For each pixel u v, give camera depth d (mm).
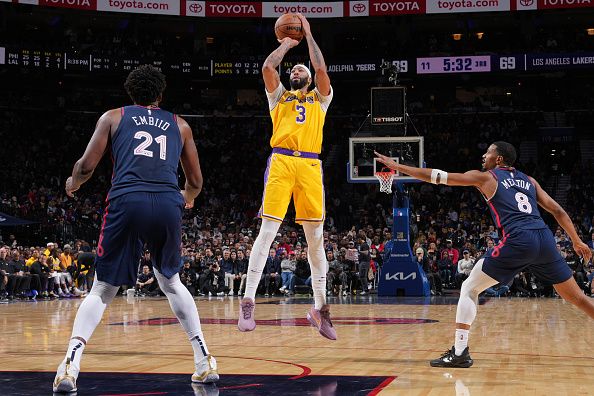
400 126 15820
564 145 30344
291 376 4238
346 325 8617
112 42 29578
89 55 27516
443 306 12898
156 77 4270
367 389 3746
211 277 18891
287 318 9984
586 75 29984
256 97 33188
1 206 22984
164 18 29328
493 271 4777
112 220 3957
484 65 27422
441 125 30797
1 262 16188
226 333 7477
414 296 17031
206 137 30875
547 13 28703
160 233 4020
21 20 29281
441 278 18844
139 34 30641
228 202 28031
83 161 4016
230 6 27703
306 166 5562
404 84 31672
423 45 31375
